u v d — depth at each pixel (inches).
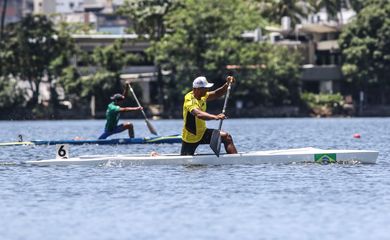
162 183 3700.8
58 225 2810.0
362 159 4379.9
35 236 2642.7
